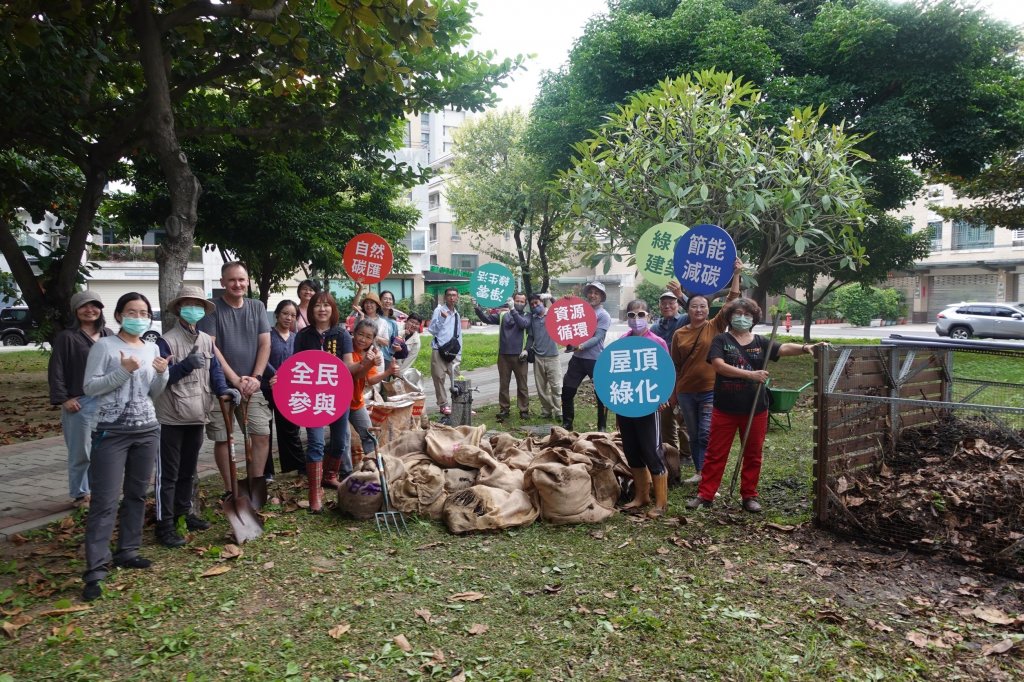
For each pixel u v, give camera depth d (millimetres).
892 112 12969
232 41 7699
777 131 12539
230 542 4770
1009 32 13562
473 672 3125
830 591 3924
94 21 7039
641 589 3963
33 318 9844
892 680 3020
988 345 6141
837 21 13273
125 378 3994
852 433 5227
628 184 9078
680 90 9055
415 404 7180
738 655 3232
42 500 5891
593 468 5562
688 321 6668
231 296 5324
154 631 3533
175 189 6016
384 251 7695
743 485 5383
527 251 20516
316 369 5027
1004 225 17500
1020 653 3217
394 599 3877
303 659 3248
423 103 8906
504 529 4965
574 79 15602
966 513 4523
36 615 3691
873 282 20547
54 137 8219
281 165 14695
